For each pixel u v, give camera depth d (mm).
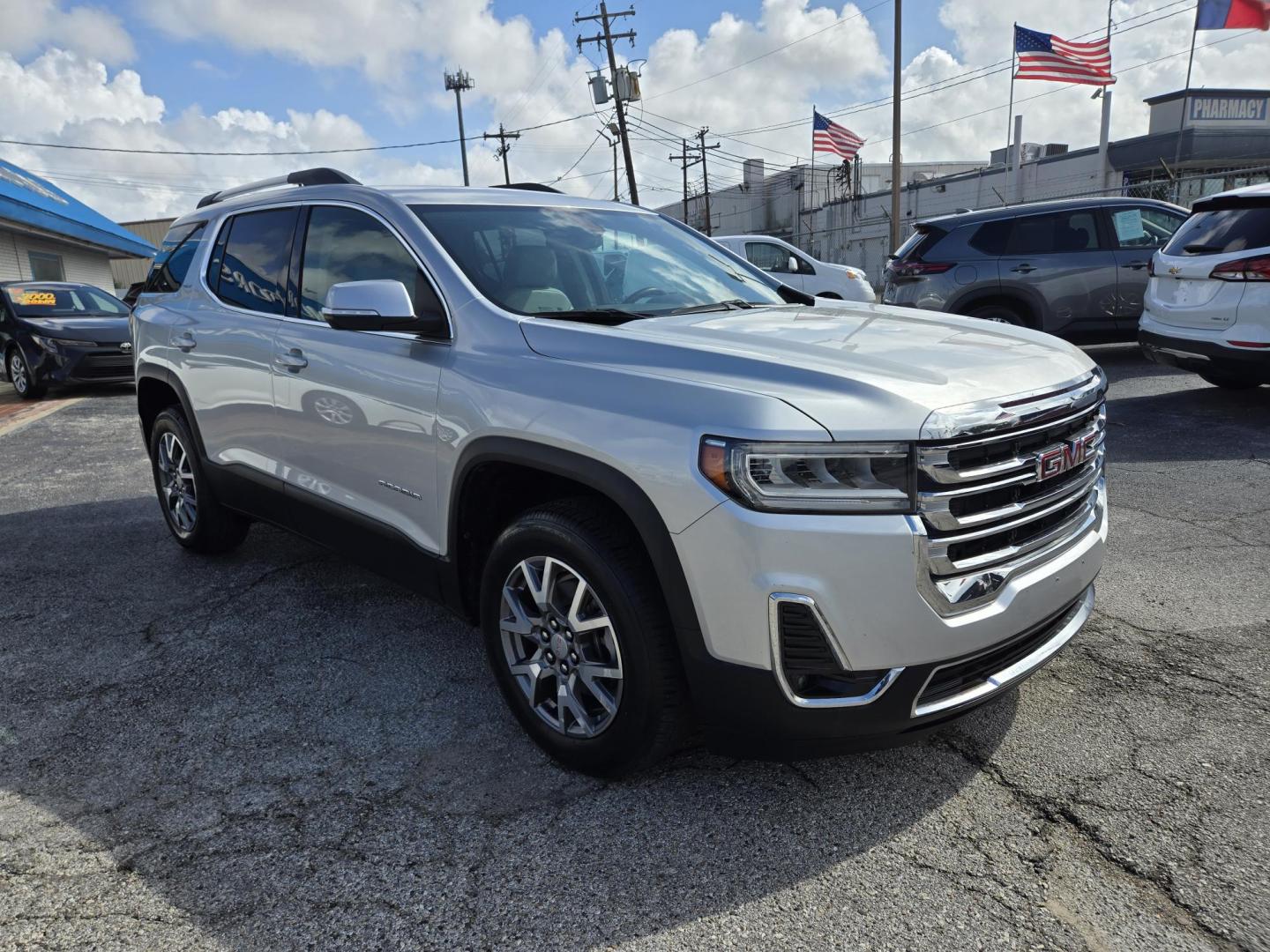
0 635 3744
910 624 2105
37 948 1986
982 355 2490
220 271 4188
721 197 61000
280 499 3770
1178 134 29203
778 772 2613
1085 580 2578
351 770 2688
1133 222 9516
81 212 22391
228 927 2051
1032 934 1967
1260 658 3201
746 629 2145
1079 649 3336
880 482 2080
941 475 2104
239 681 3281
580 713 2555
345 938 2016
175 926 2055
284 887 2184
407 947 1986
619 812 2447
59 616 3934
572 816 2434
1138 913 2020
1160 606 3697
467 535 2891
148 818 2465
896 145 24125
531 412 2525
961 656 2191
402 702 3102
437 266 3021
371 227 3320
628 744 2430
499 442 2611
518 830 2381
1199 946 1920
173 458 4652
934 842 2285
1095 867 2170
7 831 2412
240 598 4113
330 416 3340
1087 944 1935
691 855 2264
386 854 2295
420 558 3053
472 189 3580
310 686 3234
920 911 2049
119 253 25531
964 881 2141
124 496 6109
